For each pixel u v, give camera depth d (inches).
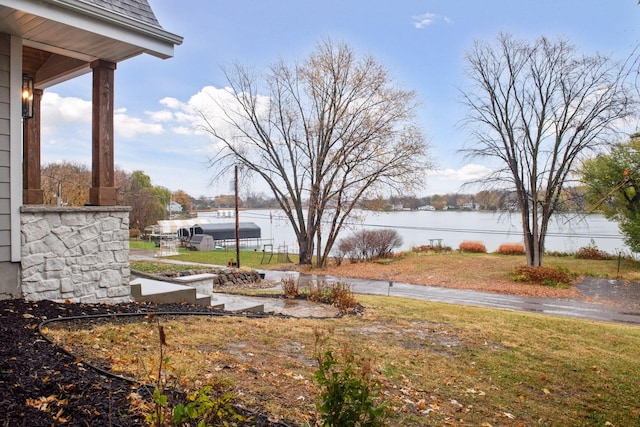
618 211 730.8
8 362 113.1
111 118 224.8
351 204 885.8
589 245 890.1
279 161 915.4
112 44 205.5
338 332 238.4
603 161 697.6
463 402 157.2
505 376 192.4
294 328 227.0
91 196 223.6
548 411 159.2
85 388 102.6
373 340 227.6
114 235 225.5
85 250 213.8
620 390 185.9
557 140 741.3
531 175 761.0
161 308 228.2
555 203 749.9
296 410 115.7
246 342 185.8
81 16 187.5
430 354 213.2
